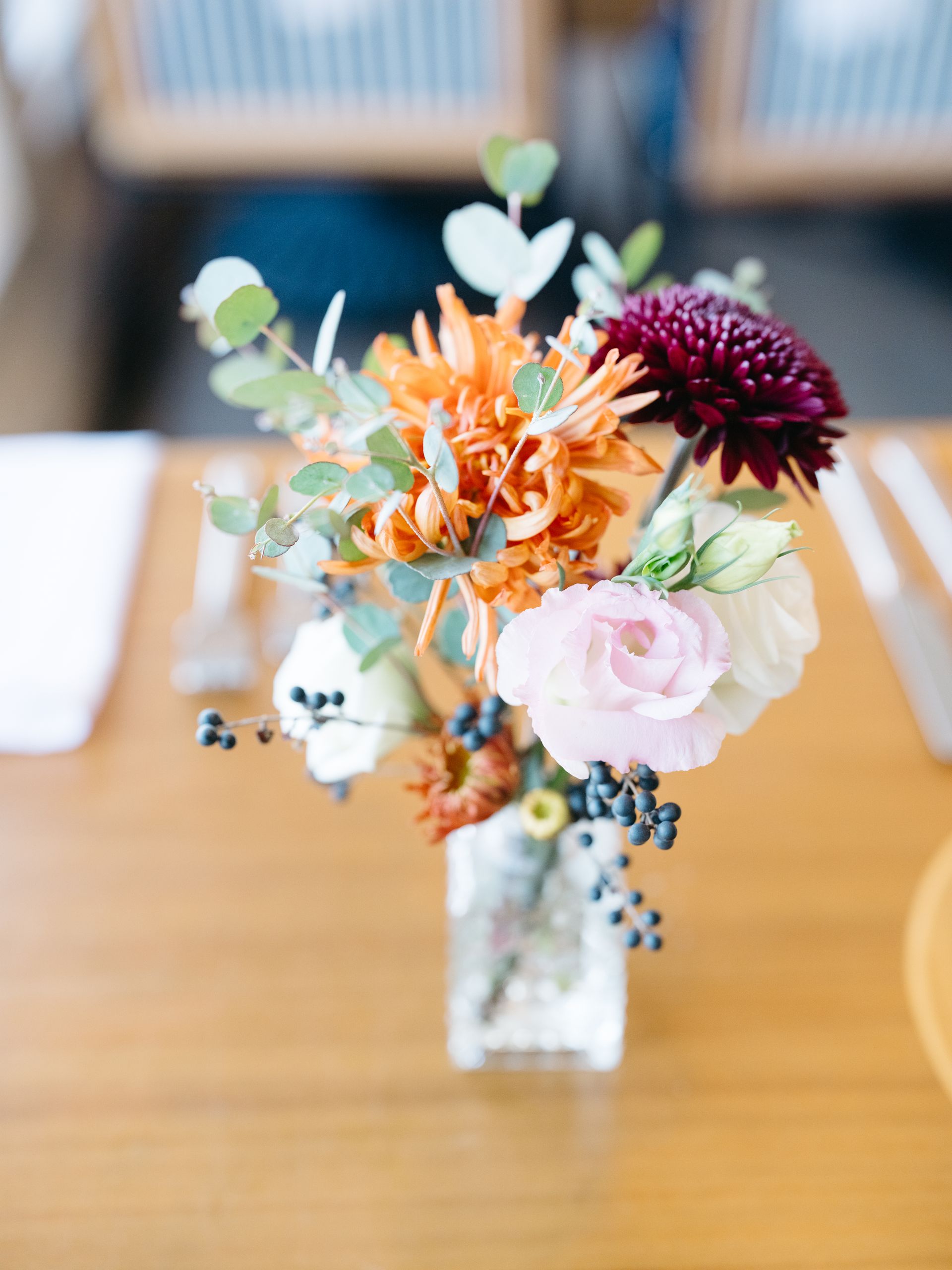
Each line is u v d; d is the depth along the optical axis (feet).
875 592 1.96
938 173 4.47
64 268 4.70
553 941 1.43
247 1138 1.45
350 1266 1.36
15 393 4.14
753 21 4.03
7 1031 1.52
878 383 4.25
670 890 1.64
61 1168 1.42
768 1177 1.42
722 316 1.10
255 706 1.80
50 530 2.04
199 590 1.96
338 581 1.25
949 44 4.08
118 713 1.80
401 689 1.25
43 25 5.31
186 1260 1.36
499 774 1.15
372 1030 1.53
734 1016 1.54
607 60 5.88
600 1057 1.50
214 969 1.57
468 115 4.27
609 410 1.00
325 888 1.64
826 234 4.88
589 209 4.89
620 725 0.96
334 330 1.14
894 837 1.68
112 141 4.36
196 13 3.99
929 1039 1.38
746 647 1.04
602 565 1.19
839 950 1.59
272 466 2.16
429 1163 1.43
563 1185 1.42
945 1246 1.37
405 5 3.97
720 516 1.09
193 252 4.70
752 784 1.73
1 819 1.69
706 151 4.43
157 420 4.03
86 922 1.61
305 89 4.20
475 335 1.03
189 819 1.70
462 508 1.01
